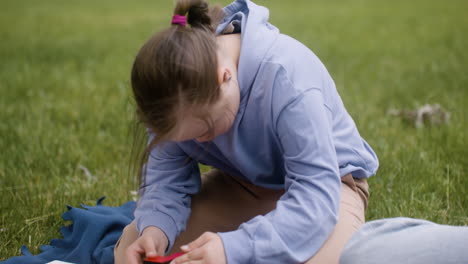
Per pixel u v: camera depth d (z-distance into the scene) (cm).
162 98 185
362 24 1055
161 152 242
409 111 475
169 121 187
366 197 239
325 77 221
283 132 203
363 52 794
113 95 570
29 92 581
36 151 394
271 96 205
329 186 198
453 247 177
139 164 225
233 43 215
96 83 627
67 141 420
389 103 527
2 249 272
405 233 188
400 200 308
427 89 567
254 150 222
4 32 1005
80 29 1056
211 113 191
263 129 213
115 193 332
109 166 378
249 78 208
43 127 456
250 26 212
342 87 593
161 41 188
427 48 801
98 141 423
